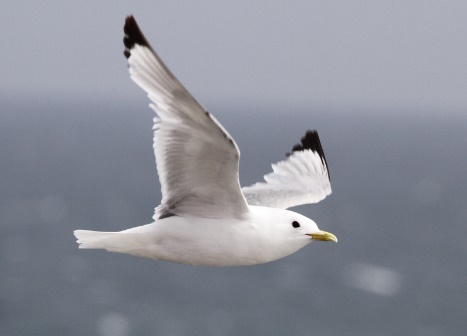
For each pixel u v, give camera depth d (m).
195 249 7.24
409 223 67.69
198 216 7.26
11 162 105.75
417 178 108.12
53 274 43.84
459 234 62.72
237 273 45.88
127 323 35.72
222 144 6.42
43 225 59.38
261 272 46.59
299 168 9.19
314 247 55.22
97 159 116.69
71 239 54.25
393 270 48.19
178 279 43.81
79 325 35.19
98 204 71.12
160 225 7.23
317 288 43.25
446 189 96.06
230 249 7.26
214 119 6.13
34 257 47.84
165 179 6.86
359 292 42.72
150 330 34.88
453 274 47.53
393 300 41.19
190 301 39.44
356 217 70.00
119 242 7.22
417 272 47.75
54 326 34.88
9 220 60.91
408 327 36.59
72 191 79.44
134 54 5.94
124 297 39.69
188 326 35.62
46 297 39.03
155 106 6.23
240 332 35.09
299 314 38.19
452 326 36.97
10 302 37.94
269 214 7.50
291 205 8.59
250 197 8.76
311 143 9.23
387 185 97.44
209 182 6.92
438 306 40.19
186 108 6.20
